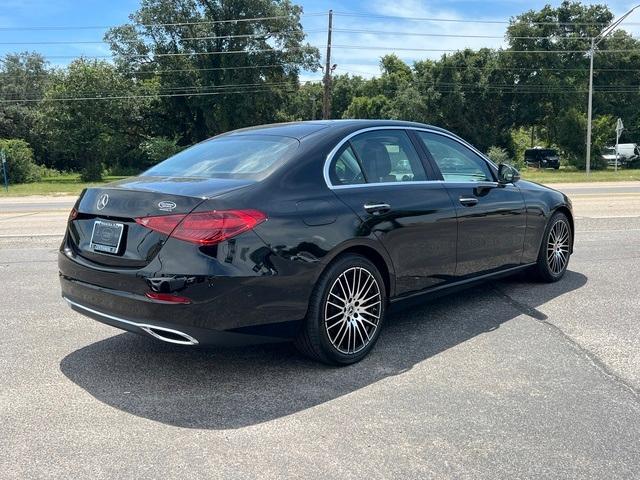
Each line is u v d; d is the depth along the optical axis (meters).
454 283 4.73
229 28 50.69
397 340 4.41
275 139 4.15
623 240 8.65
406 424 3.09
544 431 3.01
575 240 8.70
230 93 50.75
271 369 3.89
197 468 2.69
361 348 3.98
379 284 4.06
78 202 3.96
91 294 3.64
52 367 3.95
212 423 3.13
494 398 3.39
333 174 3.93
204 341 3.34
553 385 3.56
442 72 58.16
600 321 4.81
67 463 2.74
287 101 54.53
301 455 2.80
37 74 69.81
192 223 3.28
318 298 3.68
